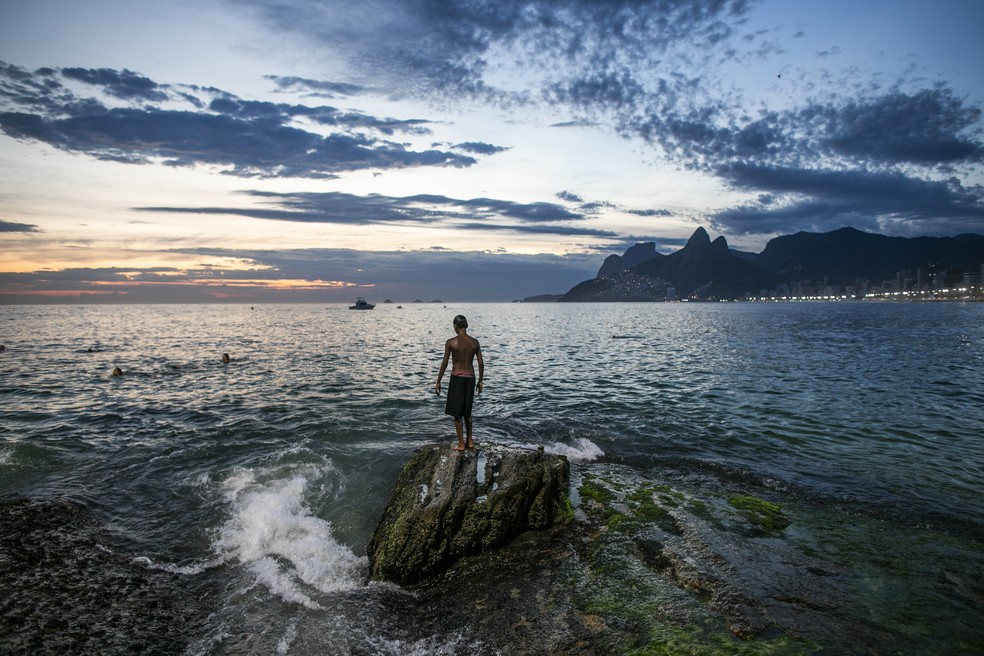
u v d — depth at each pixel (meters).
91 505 8.95
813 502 8.91
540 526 7.94
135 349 40.72
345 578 6.82
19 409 17.27
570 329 71.25
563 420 15.21
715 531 7.52
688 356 33.19
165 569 6.92
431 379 24.20
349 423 14.79
